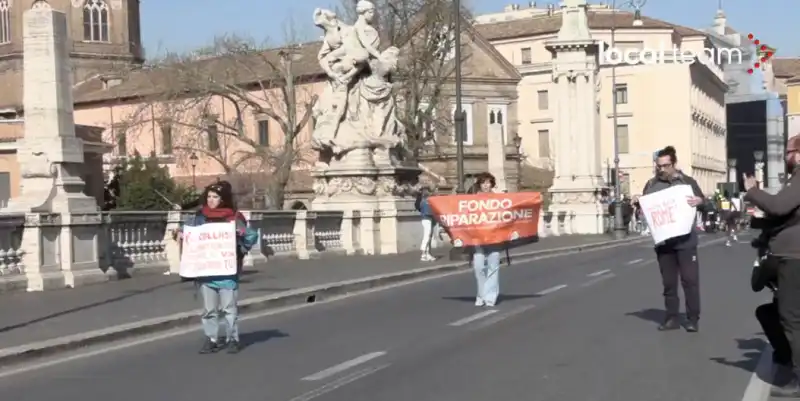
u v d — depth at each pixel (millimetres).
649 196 13469
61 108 20891
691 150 93250
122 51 94312
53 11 20828
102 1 93812
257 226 27250
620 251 36938
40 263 19672
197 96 50750
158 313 15789
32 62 20781
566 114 54688
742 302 17203
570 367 10914
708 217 53312
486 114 88500
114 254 22344
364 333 14117
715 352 11812
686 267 13414
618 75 95188
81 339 13078
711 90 103688
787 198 8719
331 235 31062
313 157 66938
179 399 9609
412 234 33062
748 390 9555
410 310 17000
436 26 54531
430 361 11500
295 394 9734
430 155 79062
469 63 87312
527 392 9578
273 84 56781
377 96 33219
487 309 16750
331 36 33281
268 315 16828
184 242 12359
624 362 11188
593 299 17969
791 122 92250
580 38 54312
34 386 10492
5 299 17953
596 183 54156
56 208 20484
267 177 57625
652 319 14898
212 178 73250
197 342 13672
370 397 9508
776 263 9055
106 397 9805
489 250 17203
